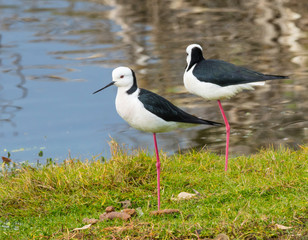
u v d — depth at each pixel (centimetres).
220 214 794
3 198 906
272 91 1698
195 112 1551
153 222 788
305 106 1557
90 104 1662
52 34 2397
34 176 964
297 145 1281
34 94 1725
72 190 921
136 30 2438
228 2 2941
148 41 2256
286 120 1463
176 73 1839
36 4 3039
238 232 729
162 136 1424
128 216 808
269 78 1011
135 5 2941
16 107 1634
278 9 2744
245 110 1558
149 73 1848
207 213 805
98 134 1450
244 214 777
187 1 2998
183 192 899
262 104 1596
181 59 1991
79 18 2681
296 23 2477
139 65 1938
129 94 872
